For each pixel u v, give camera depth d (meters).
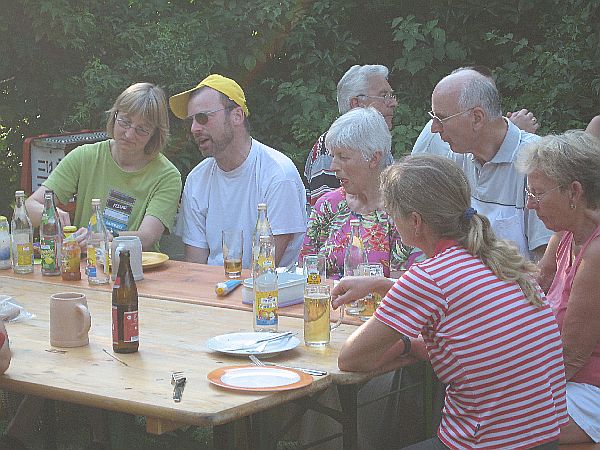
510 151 4.32
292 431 3.85
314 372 2.83
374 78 6.02
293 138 9.93
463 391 2.70
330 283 4.07
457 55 9.53
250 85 9.98
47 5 8.89
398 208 2.83
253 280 3.54
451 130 4.36
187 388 2.66
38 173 7.23
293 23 9.66
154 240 4.95
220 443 2.97
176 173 5.12
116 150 5.11
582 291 3.14
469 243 2.76
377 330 2.76
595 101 8.76
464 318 2.68
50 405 4.07
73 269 4.26
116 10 9.52
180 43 9.05
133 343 3.06
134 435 4.48
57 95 9.62
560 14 9.26
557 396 2.75
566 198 3.23
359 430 3.83
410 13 9.96
